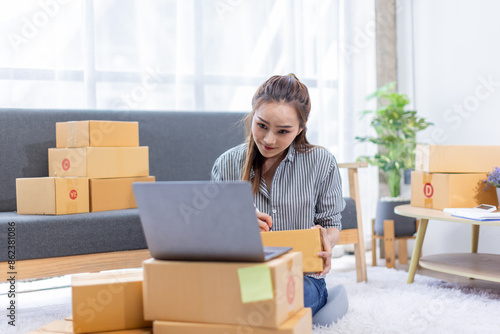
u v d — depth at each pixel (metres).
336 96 3.73
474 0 3.15
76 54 3.03
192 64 3.35
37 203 2.31
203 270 1.15
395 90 3.82
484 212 2.37
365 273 2.74
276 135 1.57
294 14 3.59
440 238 3.37
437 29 3.44
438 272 3.06
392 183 3.47
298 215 1.77
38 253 2.09
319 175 1.79
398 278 2.83
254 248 1.11
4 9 2.85
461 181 2.64
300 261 1.26
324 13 3.69
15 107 2.89
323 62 3.70
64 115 2.82
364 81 3.78
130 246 2.27
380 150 3.84
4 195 2.66
